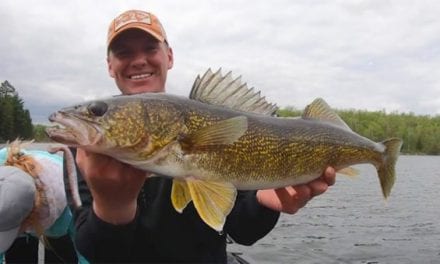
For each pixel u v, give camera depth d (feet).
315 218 8.74
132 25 2.94
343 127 2.55
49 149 1.98
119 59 3.01
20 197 2.42
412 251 6.21
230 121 1.96
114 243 2.02
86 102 1.82
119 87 3.11
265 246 6.27
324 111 2.51
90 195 2.28
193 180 1.94
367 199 11.84
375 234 7.30
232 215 2.64
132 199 1.95
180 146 1.91
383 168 2.71
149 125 1.86
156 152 1.87
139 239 2.40
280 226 7.84
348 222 8.35
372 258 5.85
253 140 2.08
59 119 1.76
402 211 9.76
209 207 1.88
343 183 16.61
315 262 5.57
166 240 2.44
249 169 2.08
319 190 2.39
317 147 2.34
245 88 2.21
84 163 1.85
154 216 2.43
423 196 12.53
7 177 2.45
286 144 2.20
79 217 2.23
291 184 2.27
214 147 1.97
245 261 4.08
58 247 2.90
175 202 1.94
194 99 2.05
